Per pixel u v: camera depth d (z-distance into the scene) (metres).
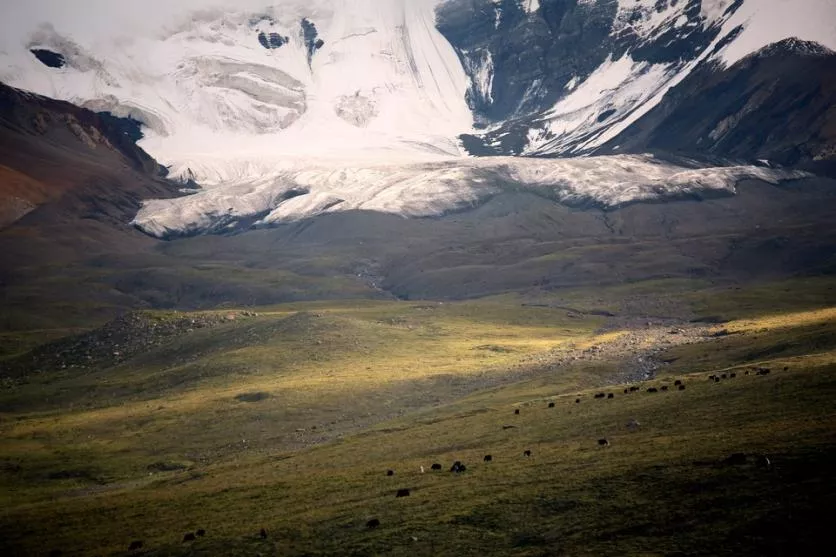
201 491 85.88
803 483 50.41
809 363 102.38
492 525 55.03
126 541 68.12
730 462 57.34
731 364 132.88
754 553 43.47
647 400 96.06
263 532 61.34
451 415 116.12
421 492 66.25
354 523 60.19
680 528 48.53
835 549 41.84
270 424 135.25
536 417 98.88
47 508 90.00
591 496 57.03
